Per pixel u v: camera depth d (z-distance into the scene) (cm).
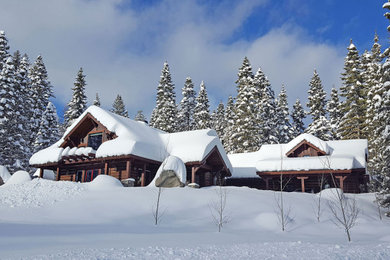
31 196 1576
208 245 693
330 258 529
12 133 3247
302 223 1375
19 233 802
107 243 692
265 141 4444
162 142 2609
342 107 4172
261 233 1123
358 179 2894
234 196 1670
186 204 1487
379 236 1155
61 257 504
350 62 4047
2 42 3612
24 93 3556
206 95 5159
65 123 4647
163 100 4859
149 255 539
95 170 2542
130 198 1512
